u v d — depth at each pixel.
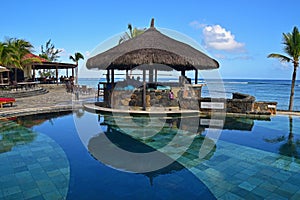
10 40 24.05
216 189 4.07
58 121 9.70
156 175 4.60
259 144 6.76
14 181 4.31
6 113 10.55
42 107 12.20
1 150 6.06
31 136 7.45
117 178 4.46
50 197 3.77
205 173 4.73
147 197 3.79
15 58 21.41
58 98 16.81
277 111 12.37
